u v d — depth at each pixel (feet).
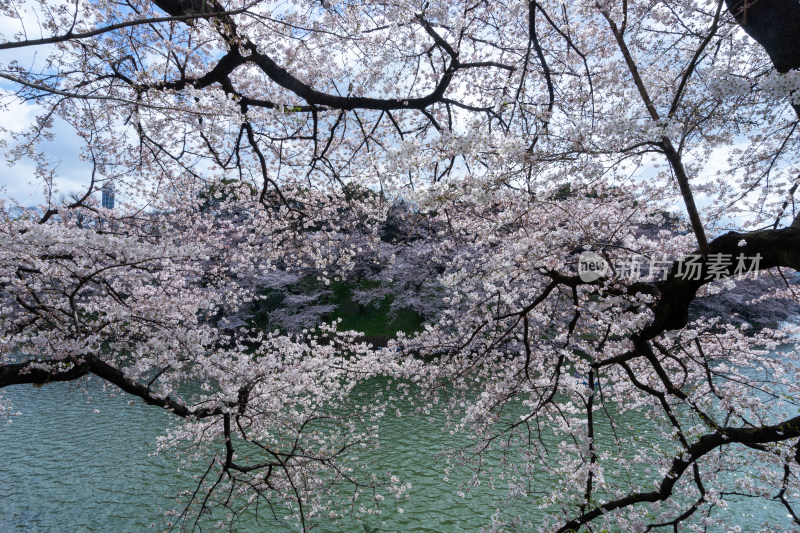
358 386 45.93
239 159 25.88
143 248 14.89
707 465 17.72
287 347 24.45
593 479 18.20
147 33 21.25
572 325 18.58
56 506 32.73
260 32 21.98
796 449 14.70
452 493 34.58
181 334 18.17
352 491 34.53
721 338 22.02
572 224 16.02
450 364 23.18
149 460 39.88
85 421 48.16
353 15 20.39
